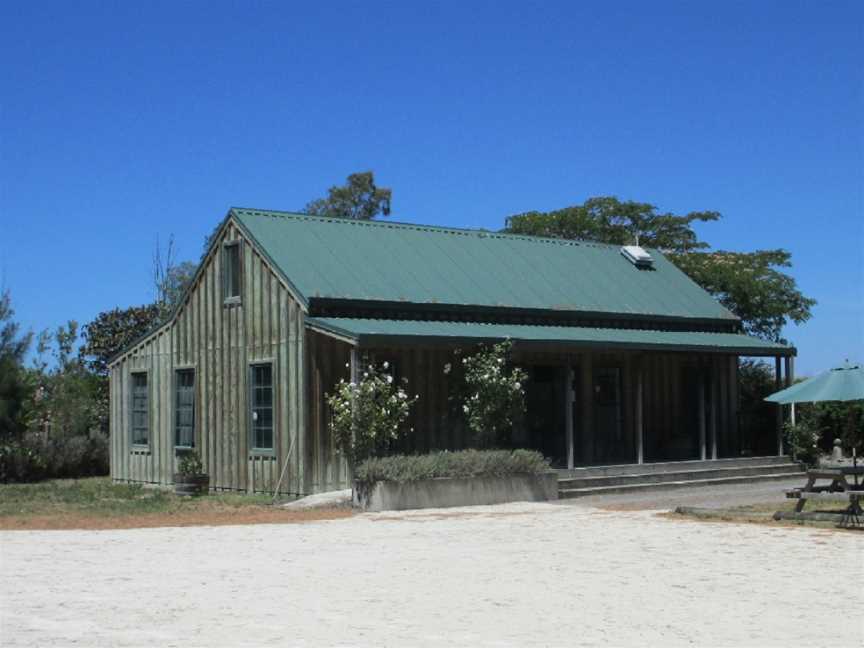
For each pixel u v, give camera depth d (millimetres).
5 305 26438
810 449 25234
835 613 8945
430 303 21172
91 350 36375
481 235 25438
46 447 26953
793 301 36188
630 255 27578
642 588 10086
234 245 21938
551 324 23156
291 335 20094
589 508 17844
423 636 8016
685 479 22281
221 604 9281
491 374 20188
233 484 21484
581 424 23453
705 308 26562
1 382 26125
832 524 14961
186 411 23250
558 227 42188
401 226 24141
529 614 8875
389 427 19047
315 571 11125
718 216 43625
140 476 24688
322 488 19625
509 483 18891
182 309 23438
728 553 12320
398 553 12477
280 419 20312
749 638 8016
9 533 14539
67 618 8688
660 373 25297
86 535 14305
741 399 27719
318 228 22547
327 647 7629
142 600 9469
